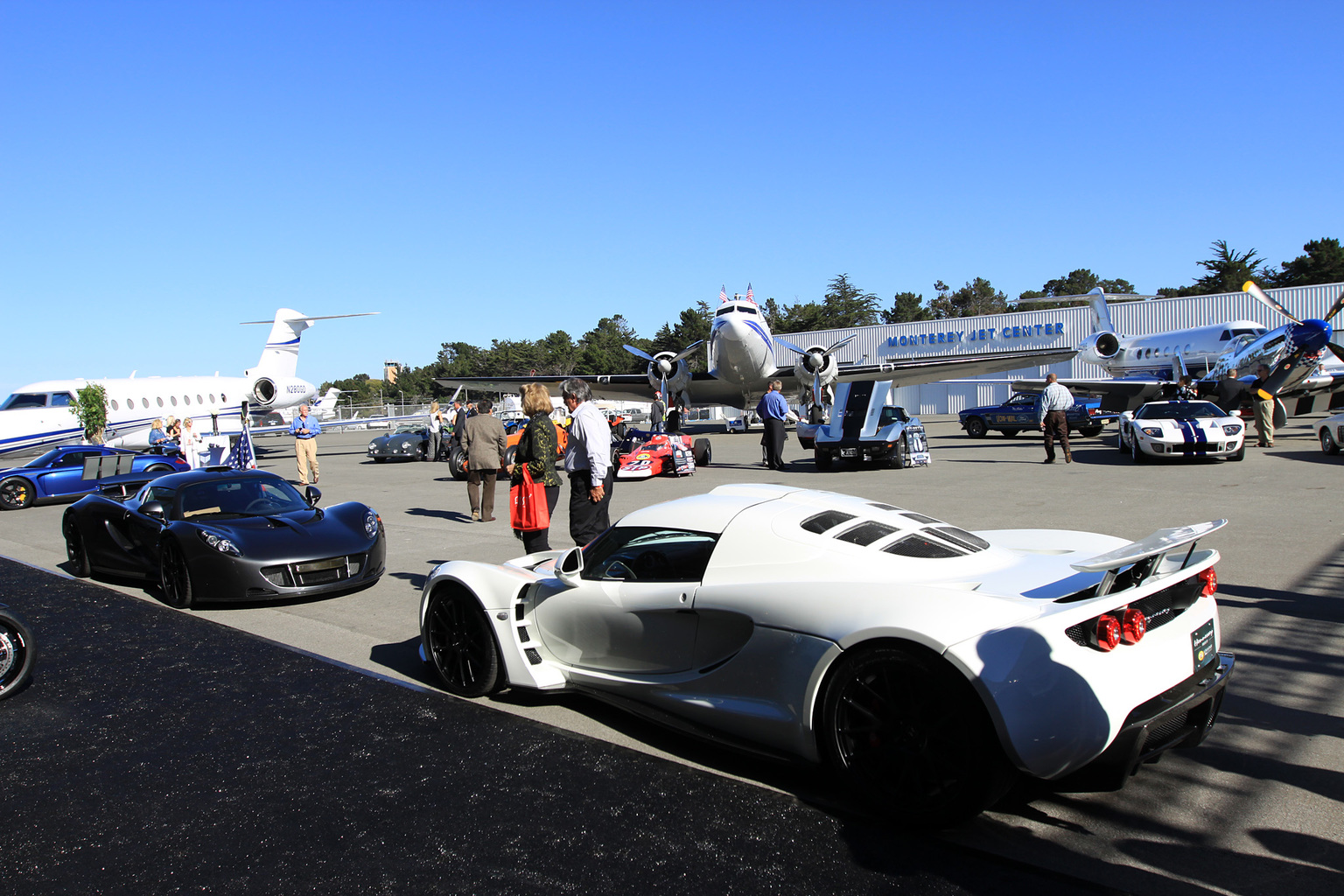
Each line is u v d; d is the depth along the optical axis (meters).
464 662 4.59
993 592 3.04
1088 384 26.52
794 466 18.11
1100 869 2.70
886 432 16.00
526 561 5.08
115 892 2.75
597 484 6.41
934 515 10.16
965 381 50.06
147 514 7.33
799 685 3.19
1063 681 2.70
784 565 3.47
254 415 30.22
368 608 6.85
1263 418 18.12
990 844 2.88
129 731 4.25
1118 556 2.88
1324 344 19.91
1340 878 2.60
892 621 2.93
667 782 3.45
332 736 4.09
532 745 3.90
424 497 14.73
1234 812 3.06
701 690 3.58
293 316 33.25
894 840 2.92
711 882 2.67
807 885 2.64
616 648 3.98
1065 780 3.38
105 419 23.36
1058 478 13.65
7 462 31.56
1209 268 68.75
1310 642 4.94
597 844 2.95
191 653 5.68
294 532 7.24
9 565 9.59
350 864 2.88
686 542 3.83
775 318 83.88
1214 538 8.09
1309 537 7.98
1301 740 3.66
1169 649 2.98
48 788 3.59
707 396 32.91
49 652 5.77
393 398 89.56
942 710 2.84
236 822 3.21
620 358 90.81
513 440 17.98
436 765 3.70
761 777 3.50
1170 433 14.89
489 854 2.91
